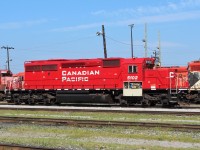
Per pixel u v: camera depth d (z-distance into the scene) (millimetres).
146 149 13188
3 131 18438
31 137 16406
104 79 36688
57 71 39219
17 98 42156
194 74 34875
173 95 34062
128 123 20078
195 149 13070
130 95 35406
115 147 13594
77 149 13352
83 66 37812
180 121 21750
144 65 35156
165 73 34344
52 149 12195
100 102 36875
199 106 34406
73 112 28516
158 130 17953
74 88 38156
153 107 34125
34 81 40625
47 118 23469
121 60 36000
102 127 19344
